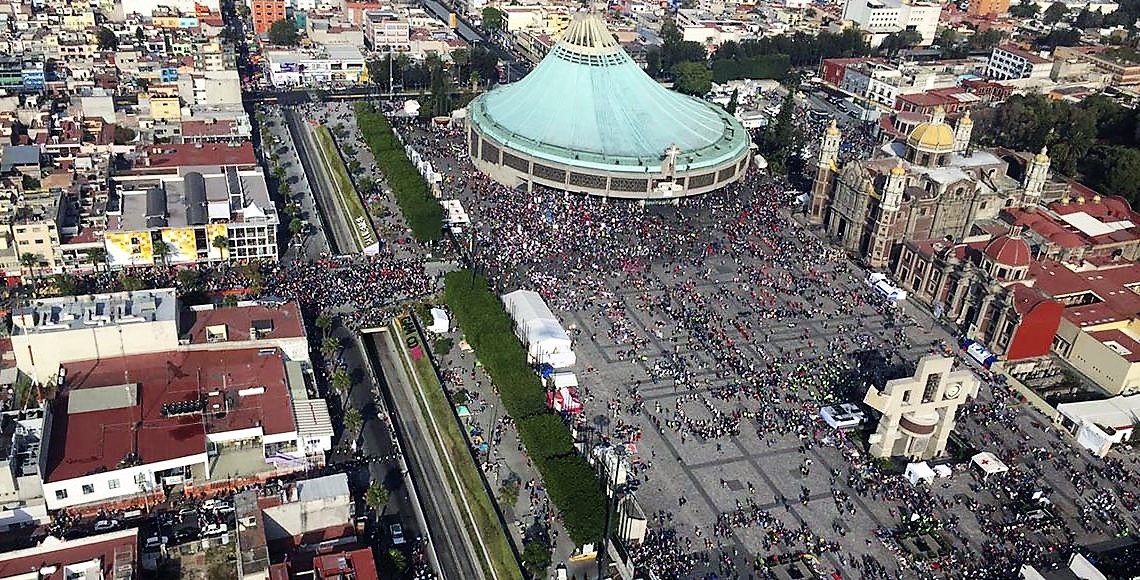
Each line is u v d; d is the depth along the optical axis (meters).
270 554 180.38
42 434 192.62
